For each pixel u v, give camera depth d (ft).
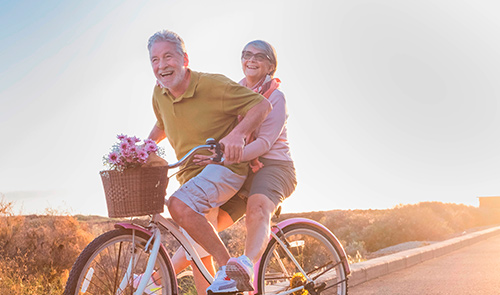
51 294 24.47
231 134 10.88
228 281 10.74
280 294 13.87
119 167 9.70
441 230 74.08
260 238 11.55
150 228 11.00
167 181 10.57
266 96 13.16
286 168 12.72
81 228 32.73
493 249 41.70
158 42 11.28
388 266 27.71
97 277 11.57
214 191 11.12
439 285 22.80
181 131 12.07
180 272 12.92
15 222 28.58
